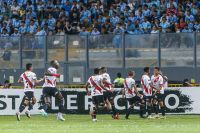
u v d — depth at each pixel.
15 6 97.44
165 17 87.50
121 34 83.31
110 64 83.81
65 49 84.75
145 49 82.81
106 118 64.94
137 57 82.94
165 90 70.19
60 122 56.94
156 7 91.12
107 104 63.81
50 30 91.88
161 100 65.12
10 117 68.06
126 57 83.31
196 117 66.50
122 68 83.38
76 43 84.56
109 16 91.31
